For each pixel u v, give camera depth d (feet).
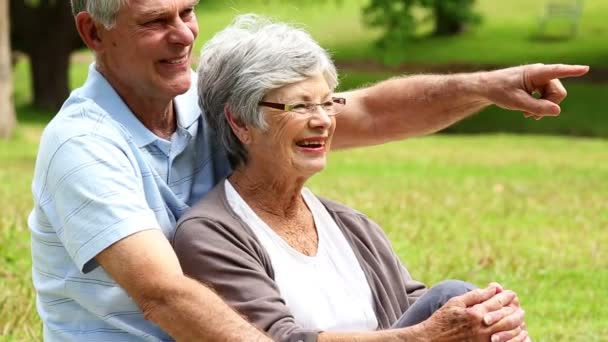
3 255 31.07
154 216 14.39
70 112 14.71
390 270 16.58
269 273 15.28
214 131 16.06
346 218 16.58
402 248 34.32
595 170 64.44
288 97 15.16
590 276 31.94
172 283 13.50
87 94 15.25
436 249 34.60
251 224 15.47
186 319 13.37
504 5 164.25
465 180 56.34
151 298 13.58
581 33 144.36
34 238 15.05
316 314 15.33
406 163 66.59
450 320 13.97
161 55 14.93
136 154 14.90
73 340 14.92
